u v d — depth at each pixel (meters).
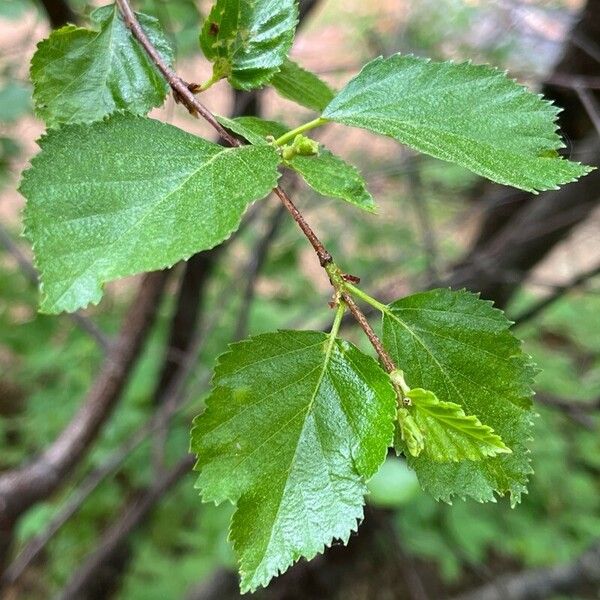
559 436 0.74
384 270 0.67
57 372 0.74
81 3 0.34
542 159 0.17
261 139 0.17
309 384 0.16
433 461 0.17
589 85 0.41
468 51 0.59
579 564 0.69
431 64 0.18
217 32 0.19
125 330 0.47
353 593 0.72
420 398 0.16
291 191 0.47
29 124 0.59
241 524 0.16
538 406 0.65
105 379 0.46
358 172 0.17
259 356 0.16
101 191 0.15
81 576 0.59
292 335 0.16
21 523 0.52
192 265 0.53
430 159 0.59
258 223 0.73
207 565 0.67
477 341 0.17
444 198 0.73
